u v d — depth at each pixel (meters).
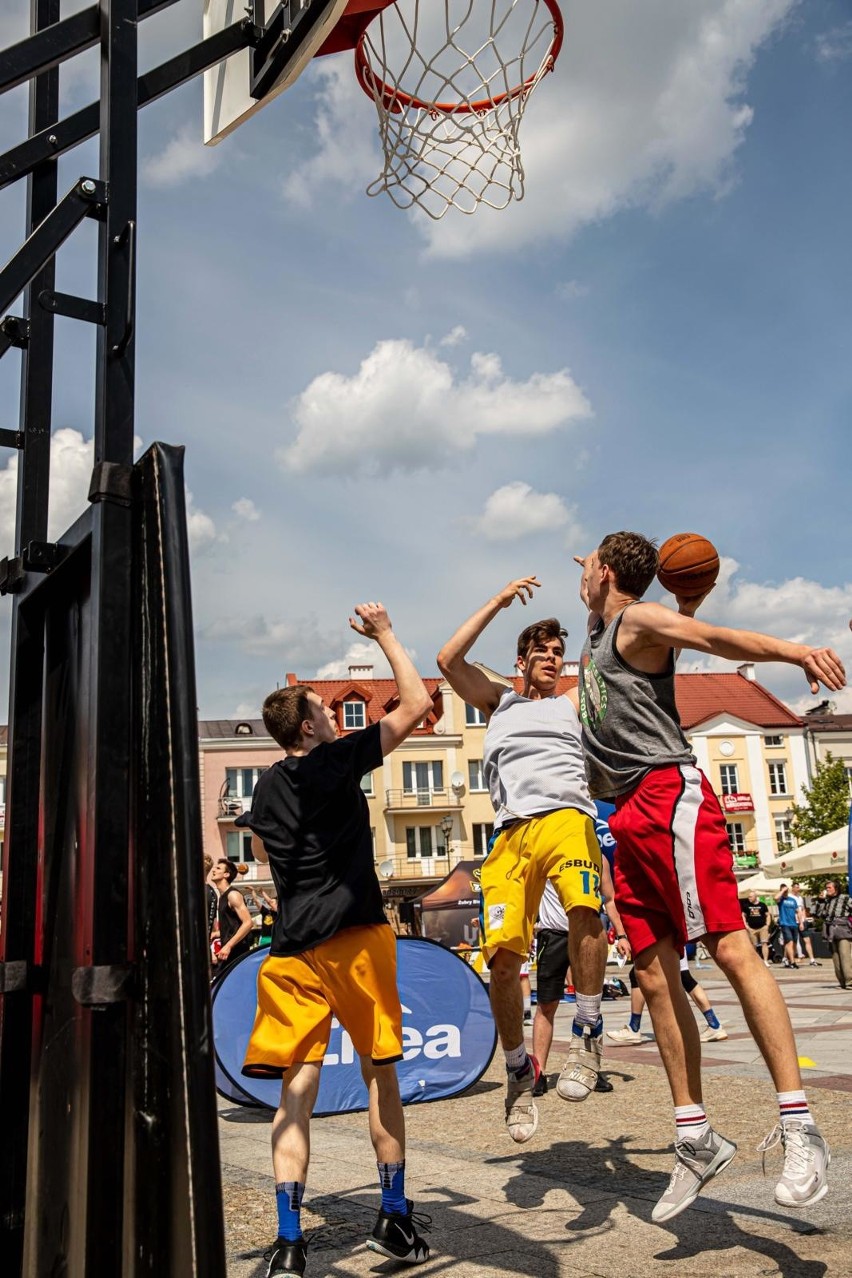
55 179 2.69
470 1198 3.78
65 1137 1.94
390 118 4.73
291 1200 2.90
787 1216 3.25
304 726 3.43
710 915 2.97
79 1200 1.79
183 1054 1.60
